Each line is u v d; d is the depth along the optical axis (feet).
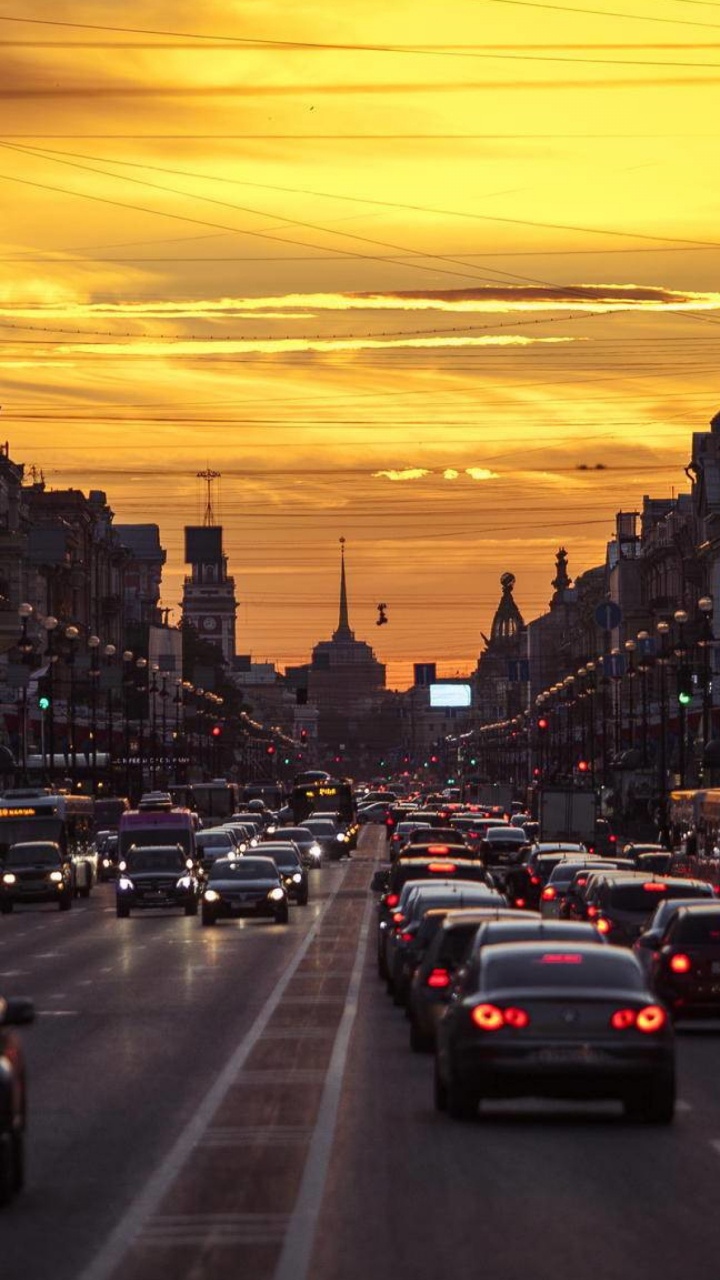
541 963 169.07
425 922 268.00
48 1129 170.19
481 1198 133.49
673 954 258.78
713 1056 232.94
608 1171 144.36
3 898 604.08
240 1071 213.66
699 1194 134.51
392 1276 108.37
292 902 619.67
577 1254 113.80
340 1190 137.80
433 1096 191.83
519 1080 162.50
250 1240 119.65
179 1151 157.28
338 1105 185.26
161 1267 111.75
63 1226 125.08
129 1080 205.46
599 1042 162.20
